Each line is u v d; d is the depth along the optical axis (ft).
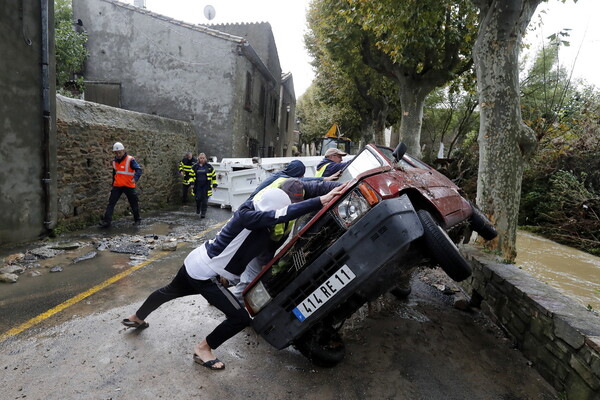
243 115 48.01
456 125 66.33
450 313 14.17
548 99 35.65
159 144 34.50
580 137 30.22
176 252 19.92
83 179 24.30
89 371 9.18
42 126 20.11
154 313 12.51
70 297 13.43
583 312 9.93
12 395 8.20
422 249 10.16
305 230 9.25
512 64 16.07
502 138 16.24
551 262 21.93
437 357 10.90
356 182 9.12
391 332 12.29
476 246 17.15
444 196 11.66
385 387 9.31
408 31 26.40
